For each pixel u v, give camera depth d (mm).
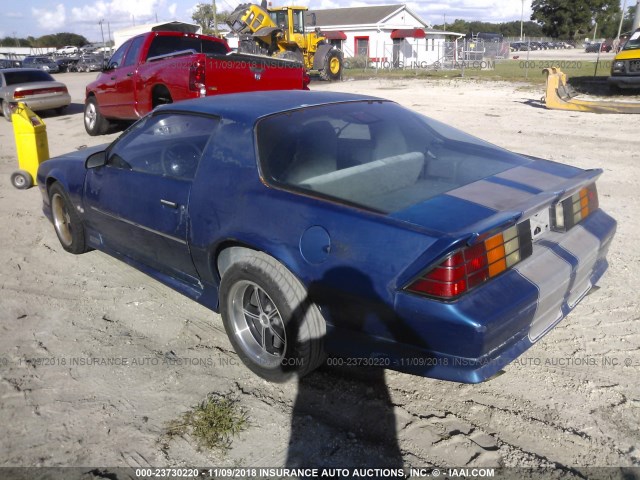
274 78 9438
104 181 4195
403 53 41094
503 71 28500
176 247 3568
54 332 3771
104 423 2869
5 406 3008
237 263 3066
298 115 3379
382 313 2557
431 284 2404
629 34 22031
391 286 2496
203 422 2834
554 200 2785
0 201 7160
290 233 2830
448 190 2893
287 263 2816
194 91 8578
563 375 3117
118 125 12633
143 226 3807
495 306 2430
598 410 2830
